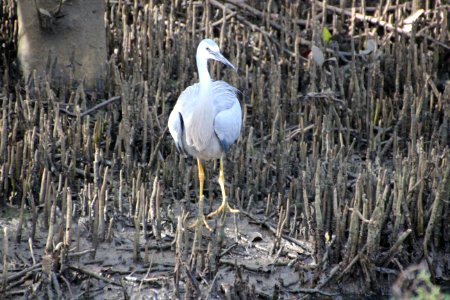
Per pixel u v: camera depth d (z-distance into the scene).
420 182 10.94
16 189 11.68
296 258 10.71
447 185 10.91
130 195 11.73
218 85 12.05
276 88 13.81
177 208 11.75
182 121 11.38
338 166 12.00
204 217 11.34
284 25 16.38
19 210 11.52
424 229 11.07
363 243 10.48
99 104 13.41
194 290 9.69
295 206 11.23
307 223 10.98
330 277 10.34
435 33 16.36
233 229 11.31
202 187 11.65
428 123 13.85
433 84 13.97
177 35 15.63
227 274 10.41
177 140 11.49
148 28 15.73
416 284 10.56
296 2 17.19
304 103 14.21
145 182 12.09
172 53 15.47
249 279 10.39
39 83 13.65
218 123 11.20
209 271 10.22
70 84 14.09
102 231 10.84
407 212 10.82
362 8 16.80
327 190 10.90
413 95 13.79
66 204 10.81
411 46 15.11
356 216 10.16
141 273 10.32
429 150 12.84
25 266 10.21
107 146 12.59
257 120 13.88
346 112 13.77
